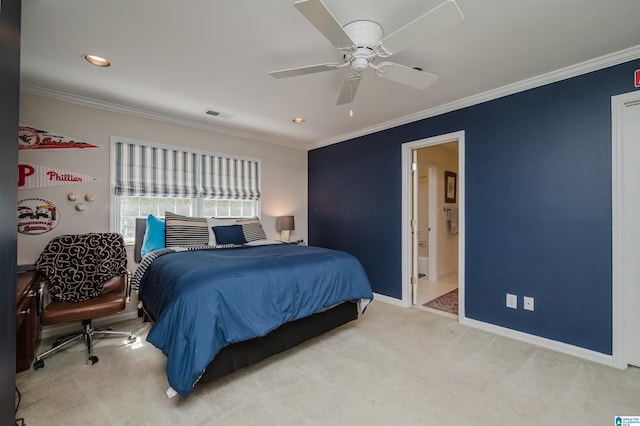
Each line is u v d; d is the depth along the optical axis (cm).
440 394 181
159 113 330
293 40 192
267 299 202
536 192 249
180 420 160
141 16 168
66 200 281
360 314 305
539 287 248
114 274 275
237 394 182
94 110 297
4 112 113
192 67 228
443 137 313
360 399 177
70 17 168
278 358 227
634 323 212
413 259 364
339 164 441
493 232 276
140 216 333
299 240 476
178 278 194
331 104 304
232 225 359
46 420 158
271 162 452
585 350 225
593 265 222
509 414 164
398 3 157
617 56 207
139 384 192
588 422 157
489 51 204
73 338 246
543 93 245
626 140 213
